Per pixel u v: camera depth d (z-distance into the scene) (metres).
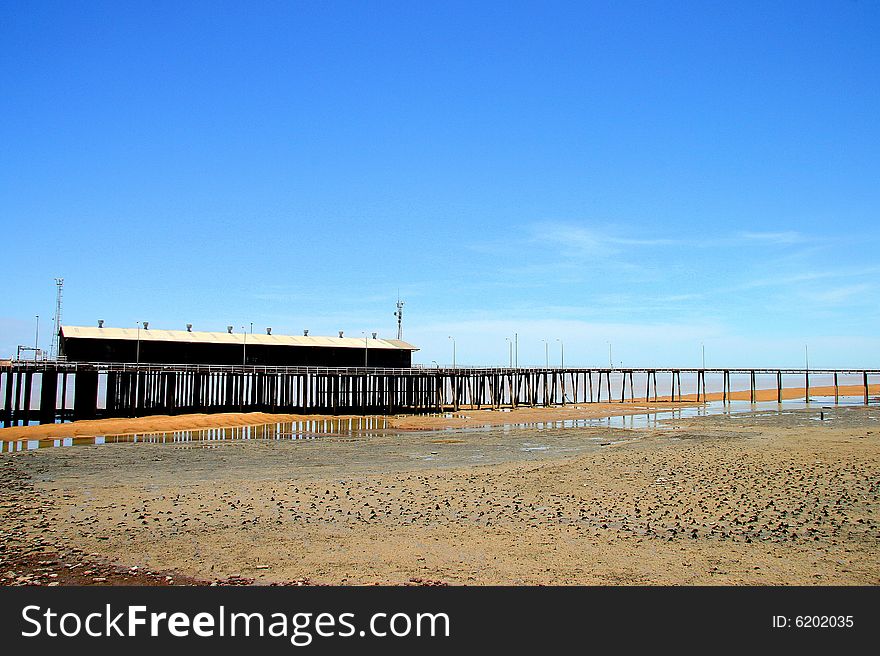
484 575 13.32
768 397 122.81
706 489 21.88
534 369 87.38
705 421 59.12
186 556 14.82
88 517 19.03
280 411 68.25
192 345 67.81
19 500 21.95
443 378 82.31
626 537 15.96
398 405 76.56
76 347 62.00
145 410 63.53
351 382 76.88
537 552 14.78
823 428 47.97
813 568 13.38
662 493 21.42
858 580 12.70
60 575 13.62
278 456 35.47
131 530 17.30
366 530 17.11
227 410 67.06
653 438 42.09
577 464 28.97
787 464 27.03
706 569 13.43
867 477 23.48
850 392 138.50
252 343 70.62
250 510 19.91
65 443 43.00
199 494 22.81
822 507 18.73
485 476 26.23
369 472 28.55
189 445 41.75
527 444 41.34
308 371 67.75
